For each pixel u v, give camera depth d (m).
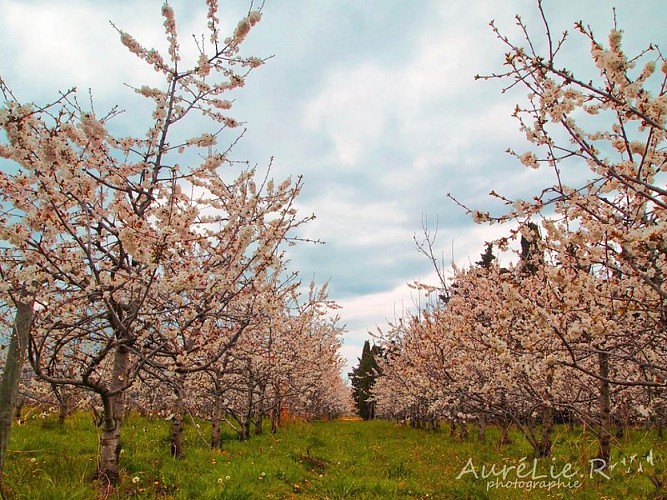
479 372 11.02
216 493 5.93
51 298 5.27
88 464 6.36
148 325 5.75
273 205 6.60
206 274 5.27
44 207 4.47
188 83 6.48
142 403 8.84
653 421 12.20
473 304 11.20
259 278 5.85
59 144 4.20
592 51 3.96
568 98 4.37
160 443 9.34
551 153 4.73
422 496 7.22
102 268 5.20
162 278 4.82
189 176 6.15
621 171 4.50
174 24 6.42
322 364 17.36
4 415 4.45
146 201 6.40
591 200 4.97
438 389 11.91
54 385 6.01
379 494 7.20
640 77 4.13
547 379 8.50
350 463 10.01
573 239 4.54
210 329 6.39
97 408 7.68
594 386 8.93
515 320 8.88
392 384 21.94
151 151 6.37
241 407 12.70
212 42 6.23
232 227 6.33
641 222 5.00
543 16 4.02
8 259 4.73
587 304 5.50
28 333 4.46
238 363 11.06
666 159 4.49
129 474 6.54
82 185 4.60
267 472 7.61
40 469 5.70
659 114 3.88
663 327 4.68
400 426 24.08
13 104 3.88
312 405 24.22
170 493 5.97
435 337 12.70
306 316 14.13
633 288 5.07
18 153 4.20
